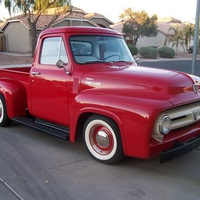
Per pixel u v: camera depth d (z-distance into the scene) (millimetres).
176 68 19609
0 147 4773
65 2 24250
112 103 3721
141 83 3824
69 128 4488
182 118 3869
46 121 5156
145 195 3334
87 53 4582
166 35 51344
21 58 25828
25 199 3223
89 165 4094
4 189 3430
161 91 3688
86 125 4184
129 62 4984
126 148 3666
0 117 5871
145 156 3516
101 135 4031
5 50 37844
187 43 49531
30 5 24281
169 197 3299
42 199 3229
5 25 36812
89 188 3479
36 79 4977
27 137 5285
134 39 47500
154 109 3424
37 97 5020
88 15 41062
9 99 5477
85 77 4250
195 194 3369
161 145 3578
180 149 3736
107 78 4062
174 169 4012
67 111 4500
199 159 4367
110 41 4914
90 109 3930
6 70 5895
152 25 46656
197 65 22828
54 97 4676
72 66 4410
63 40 4562
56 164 4129
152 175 3824
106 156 4047
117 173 3865
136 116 3490
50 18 33250
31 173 3844
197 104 4102
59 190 3422
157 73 4000
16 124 6086
